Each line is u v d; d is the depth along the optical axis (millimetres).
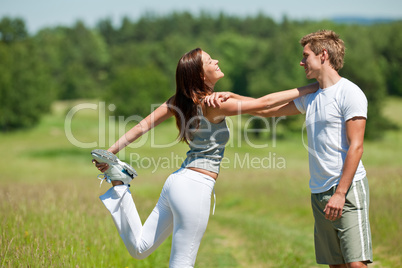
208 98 6336
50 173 74562
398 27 169750
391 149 91812
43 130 158250
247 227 19656
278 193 28328
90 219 12086
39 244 8906
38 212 12258
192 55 6484
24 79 167875
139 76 163500
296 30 126688
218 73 6574
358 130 6332
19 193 16156
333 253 6867
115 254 10461
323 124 6625
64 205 12430
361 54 116188
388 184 19141
